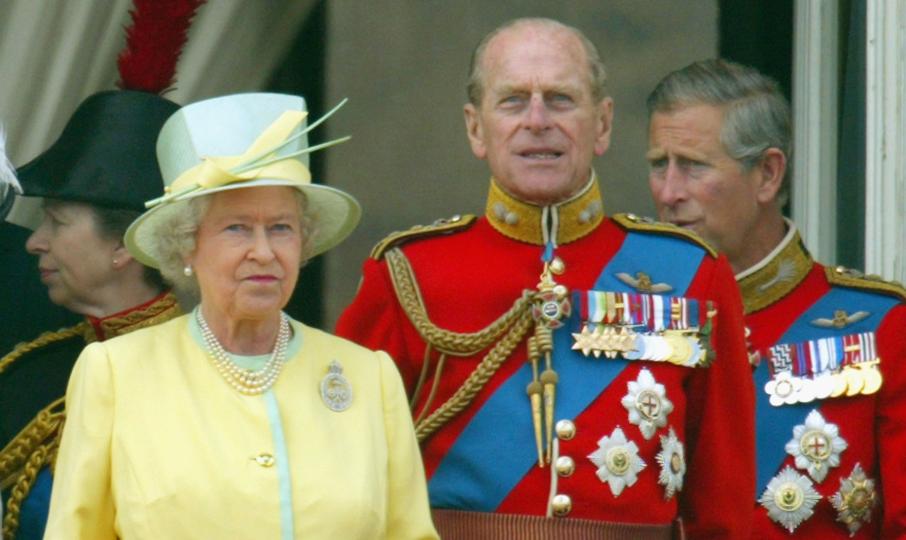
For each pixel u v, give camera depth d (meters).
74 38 25.89
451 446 19.44
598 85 19.89
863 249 25.47
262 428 17.44
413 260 20.05
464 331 19.62
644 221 20.33
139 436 17.27
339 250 28.05
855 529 21.52
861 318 21.95
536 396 19.28
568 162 19.64
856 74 25.80
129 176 21.22
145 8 22.03
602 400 19.34
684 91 22.22
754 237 22.31
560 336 19.56
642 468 19.28
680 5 27.89
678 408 19.61
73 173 21.17
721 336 20.00
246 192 17.59
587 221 20.02
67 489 17.20
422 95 28.06
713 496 19.91
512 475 19.19
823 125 26.56
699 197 22.08
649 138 22.50
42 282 22.41
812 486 21.45
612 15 28.00
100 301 21.23
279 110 18.11
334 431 17.64
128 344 17.75
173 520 16.98
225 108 18.00
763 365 21.89
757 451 21.62
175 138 18.08
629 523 19.14
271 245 17.62
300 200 17.94
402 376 19.84
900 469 21.33
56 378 21.16
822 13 26.58
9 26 25.81
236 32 26.80
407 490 17.88
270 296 17.61
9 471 20.44
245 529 17.03
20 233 23.12
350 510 17.25
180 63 26.52
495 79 19.66
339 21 27.77
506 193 19.94
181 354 17.77
